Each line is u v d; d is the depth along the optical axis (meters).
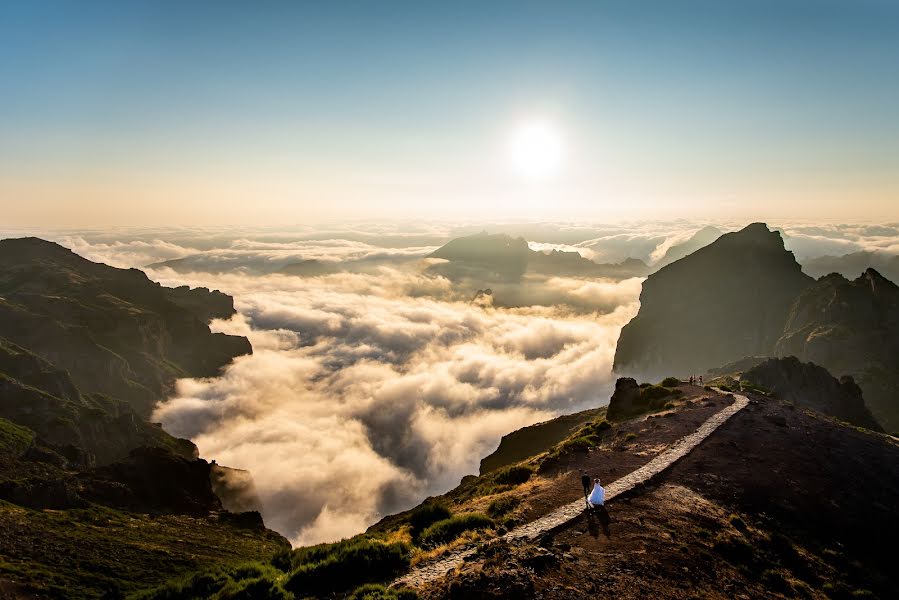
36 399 119.62
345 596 19.41
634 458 33.75
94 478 92.19
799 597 19.92
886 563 24.39
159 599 21.94
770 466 31.95
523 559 19.50
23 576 46.25
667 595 17.88
